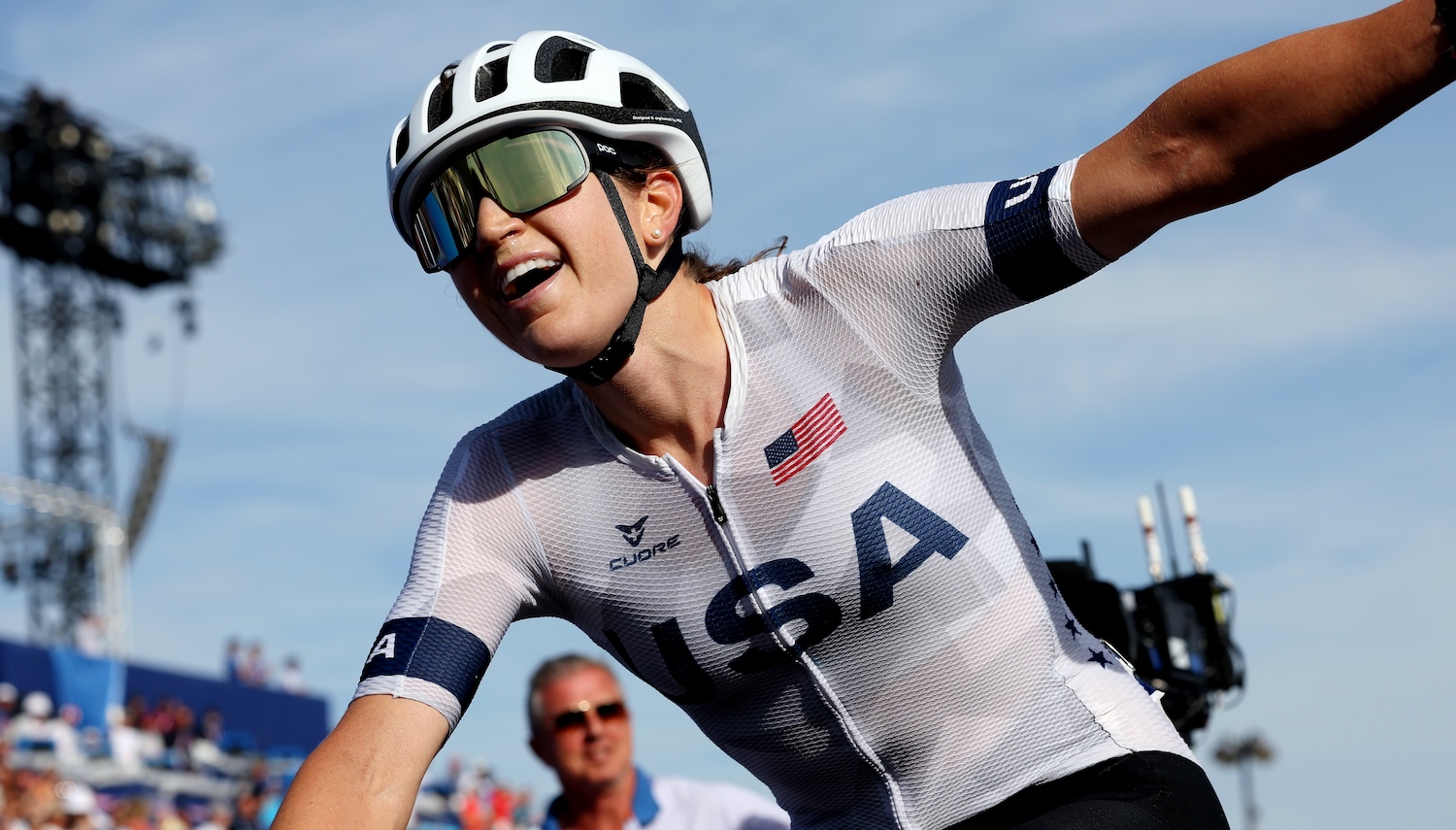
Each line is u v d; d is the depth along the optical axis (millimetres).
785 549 1946
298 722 19109
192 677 17578
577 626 2186
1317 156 1618
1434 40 1499
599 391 1949
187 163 27625
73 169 25719
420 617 1977
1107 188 1734
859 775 2131
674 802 4309
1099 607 2656
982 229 1824
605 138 1937
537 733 4250
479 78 1913
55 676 15633
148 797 15734
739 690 2084
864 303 1922
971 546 1990
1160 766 2000
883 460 1943
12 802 11859
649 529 1993
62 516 21828
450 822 18297
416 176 1933
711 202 2059
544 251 1871
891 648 2004
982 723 2051
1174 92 1687
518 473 2049
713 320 1981
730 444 1933
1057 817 1883
